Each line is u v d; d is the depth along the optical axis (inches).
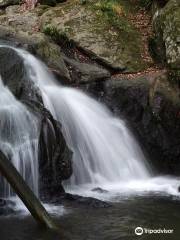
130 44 540.1
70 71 478.9
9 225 274.8
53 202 319.9
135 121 440.8
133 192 352.8
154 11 582.2
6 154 323.9
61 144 345.7
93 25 549.3
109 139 416.8
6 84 386.0
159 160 427.8
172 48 476.7
